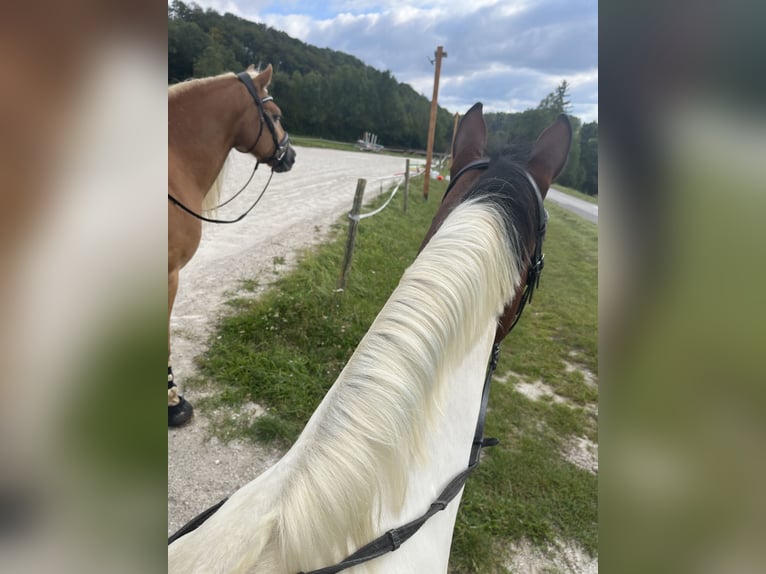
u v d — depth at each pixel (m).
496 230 1.17
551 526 2.76
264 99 3.87
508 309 1.40
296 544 0.81
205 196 3.52
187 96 3.27
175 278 3.16
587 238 12.62
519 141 1.68
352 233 4.97
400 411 0.91
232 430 3.12
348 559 0.87
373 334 0.99
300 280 5.28
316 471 0.85
